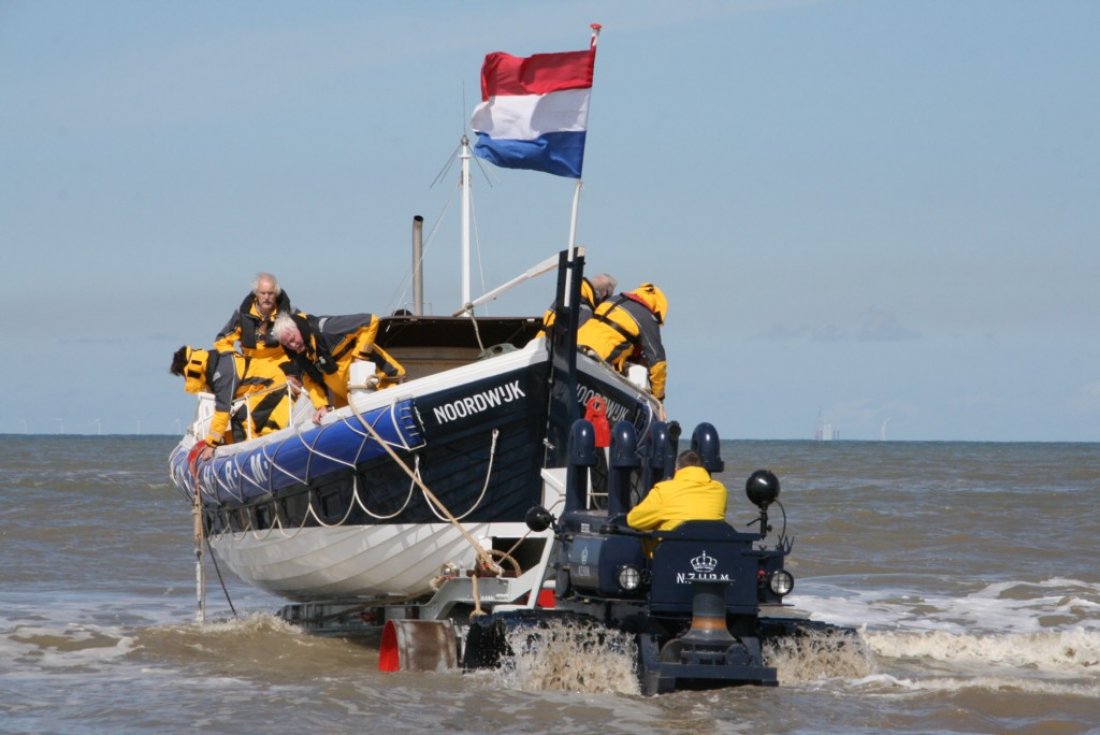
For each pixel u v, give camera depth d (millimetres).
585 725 16641
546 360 21938
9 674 21094
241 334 26359
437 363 28766
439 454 22000
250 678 20844
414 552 22656
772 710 17312
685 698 17906
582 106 24234
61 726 16688
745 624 18984
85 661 22547
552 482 21719
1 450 198750
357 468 22328
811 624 20266
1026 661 23562
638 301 24266
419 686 19266
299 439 23016
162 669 21797
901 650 24438
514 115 24406
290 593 26562
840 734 16234
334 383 23844
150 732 16344
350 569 23734
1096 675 22094
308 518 23609
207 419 27438
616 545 18391
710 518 18312
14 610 30078
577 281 21469
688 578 17969
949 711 17453
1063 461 179250
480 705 17812
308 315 23672
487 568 21875
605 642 18516
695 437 20094
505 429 22000
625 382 22828
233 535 26984
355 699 18328
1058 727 16844
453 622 23609
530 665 18516
